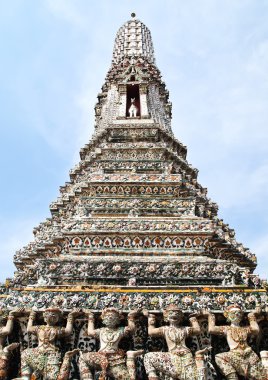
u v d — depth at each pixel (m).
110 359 10.31
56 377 10.28
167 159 23.44
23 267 19.08
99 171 20.77
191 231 15.59
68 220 17.14
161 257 14.76
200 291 12.04
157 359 10.27
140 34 39.69
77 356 11.03
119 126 25.31
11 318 11.40
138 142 24.44
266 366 10.34
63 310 11.58
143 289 12.15
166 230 15.66
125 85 29.75
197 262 13.85
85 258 14.34
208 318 11.27
